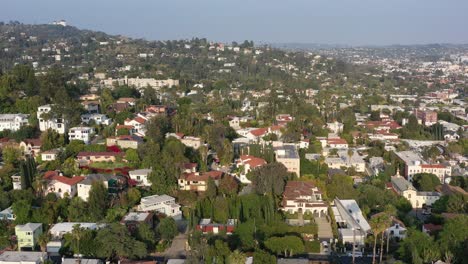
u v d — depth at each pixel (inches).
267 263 5206.7
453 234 5590.6
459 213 6579.7
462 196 7234.3
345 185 7485.2
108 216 6422.2
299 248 5689.0
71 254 5620.1
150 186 7450.8
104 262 5364.2
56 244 5679.1
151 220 6432.1
